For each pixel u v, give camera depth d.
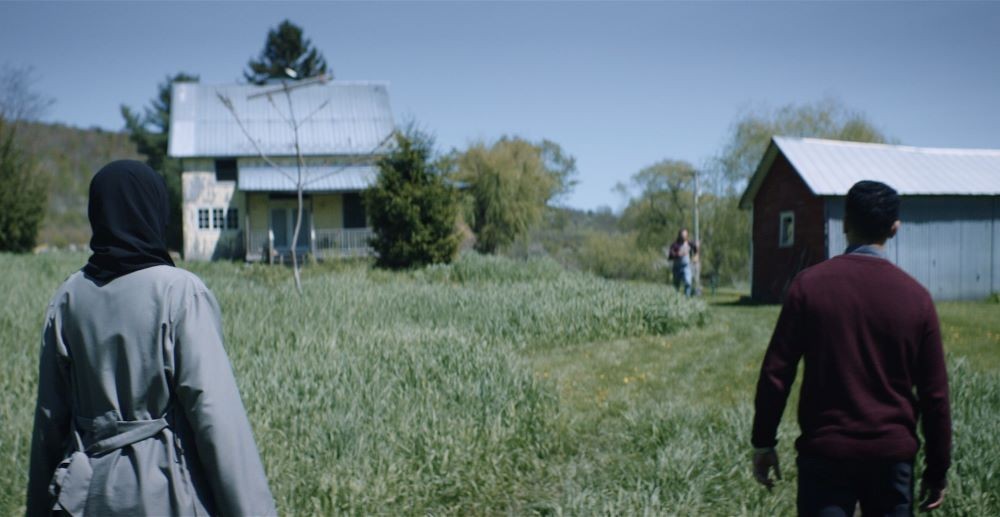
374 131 36.41
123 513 1.94
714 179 34.91
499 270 20.22
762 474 2.91
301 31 66.31
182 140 34.62
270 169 34.59
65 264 19.67
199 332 2.02
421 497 4.70
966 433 5.08
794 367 2.83
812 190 18.50
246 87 37.78
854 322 2.72
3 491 4.32
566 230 44.38
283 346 7.99
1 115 38.31
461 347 7.91
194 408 1.96
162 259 2.16
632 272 38.31
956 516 4.21
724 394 7.66
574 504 4.40
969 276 20.08
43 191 36.00
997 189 19.95
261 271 22.67
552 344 11.10
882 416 2.66
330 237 32.78
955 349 10.02
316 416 5.43
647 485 4.70
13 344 8.27
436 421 5.43
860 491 2.71
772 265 20.94
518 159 37.88
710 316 13.55
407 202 23.53
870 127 34.31
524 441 5.59
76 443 2.05
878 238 2.88
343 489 4.42
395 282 17.50
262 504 2.00
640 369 9.13
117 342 2.01
